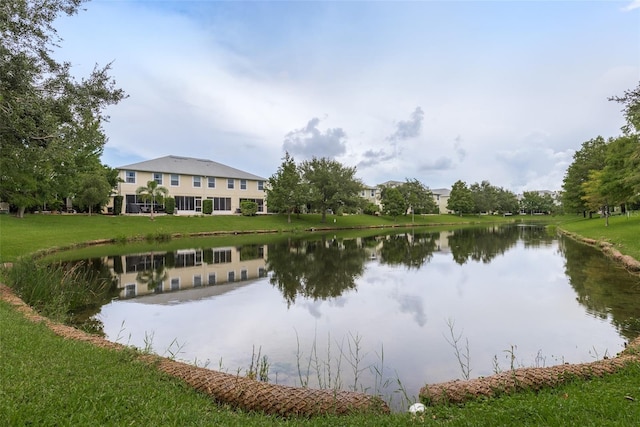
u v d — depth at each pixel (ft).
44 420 9.21
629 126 56.08
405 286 36.35
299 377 16.84
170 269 46.93
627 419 9.41
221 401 12.65
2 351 13.99
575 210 135.85
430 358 18.90
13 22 28.73
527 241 81.87
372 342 21.20
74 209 121.19
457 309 27.86
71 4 31.58
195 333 22.79
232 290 34.76
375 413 11.93
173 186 129.08
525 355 19.07
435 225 177.68
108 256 59.06
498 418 10.14
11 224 80.59
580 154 131.23
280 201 135.13
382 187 219.41
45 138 31.63
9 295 25.88
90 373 12.73
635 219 99.55
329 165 153.79
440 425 10.18
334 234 112.98
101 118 35.68
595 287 33.88
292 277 41.37
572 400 10.89
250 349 20.27
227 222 121.80
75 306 28.96
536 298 30.78
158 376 13.50
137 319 25.63
